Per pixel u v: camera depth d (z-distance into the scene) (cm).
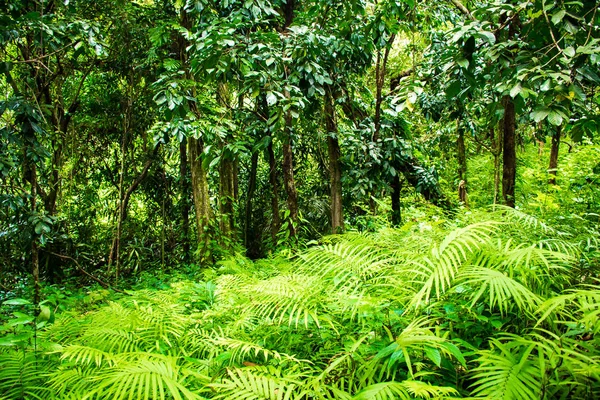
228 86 646
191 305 366
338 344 208
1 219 539
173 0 527
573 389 142
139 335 259
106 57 711
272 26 563
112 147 883
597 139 593
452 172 903
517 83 219
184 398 176
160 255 938
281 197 885
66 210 821
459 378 172
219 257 633
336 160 593
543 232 302
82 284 758
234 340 202
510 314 201
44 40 402
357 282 243
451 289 201
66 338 279
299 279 250
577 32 230
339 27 479
